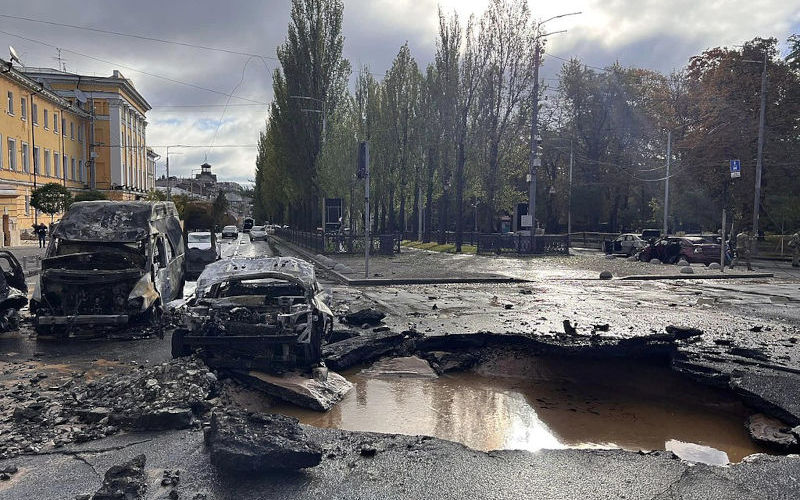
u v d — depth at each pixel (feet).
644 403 23.47
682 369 25.59
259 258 29.76
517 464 15.78
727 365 25.43
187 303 26.30
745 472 15.35
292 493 13.70
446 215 136.26
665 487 14.40
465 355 29.37
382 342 29.76
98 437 17.16
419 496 13.71
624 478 14.92
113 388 20.92
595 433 20.04
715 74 136.98
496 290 56.08
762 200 133.28
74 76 225.97
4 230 138.62
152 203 39.50
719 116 133.59
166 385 20.54
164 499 13.30
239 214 523.29
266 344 23.54
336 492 13.82
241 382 23.24
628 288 58.59
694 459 17.98
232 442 14.82
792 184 129.29
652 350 28.60
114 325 32.78
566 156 184.24
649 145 179.01
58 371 25.00
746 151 129.39
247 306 26.71
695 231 189.57
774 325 35.50
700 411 22.58
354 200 132.98
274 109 162.91
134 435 17.38
